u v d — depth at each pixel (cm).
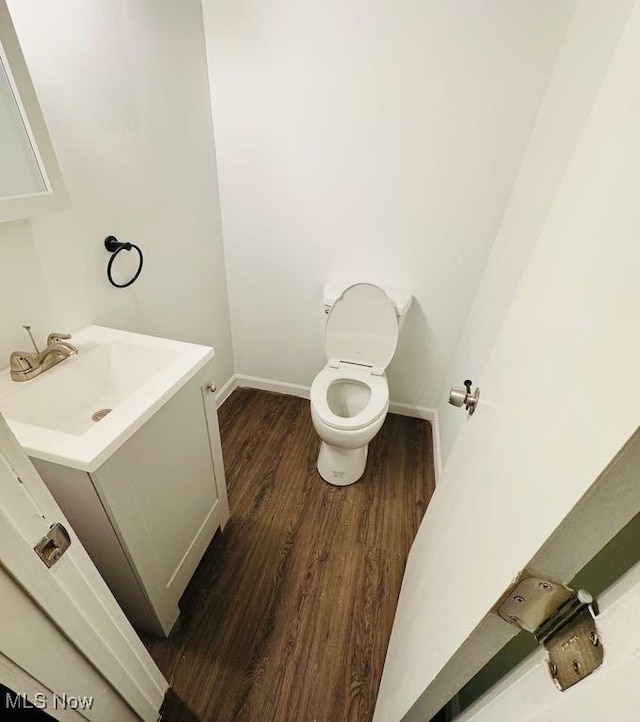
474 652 44
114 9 103
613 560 41
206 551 136
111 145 112
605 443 28
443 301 175
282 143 157
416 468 179
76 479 71
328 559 135
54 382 93
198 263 171
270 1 131
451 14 120
